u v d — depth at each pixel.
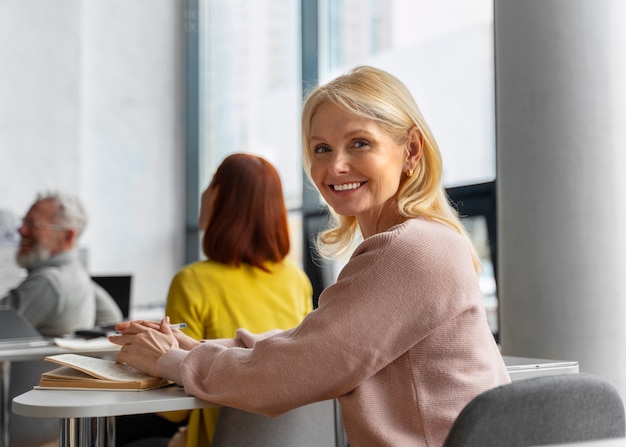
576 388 1.17
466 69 3.72
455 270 1.43
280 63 5.60
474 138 3.67
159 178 6.40
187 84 6.52
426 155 1.59
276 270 2.26
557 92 2.34
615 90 2.31
